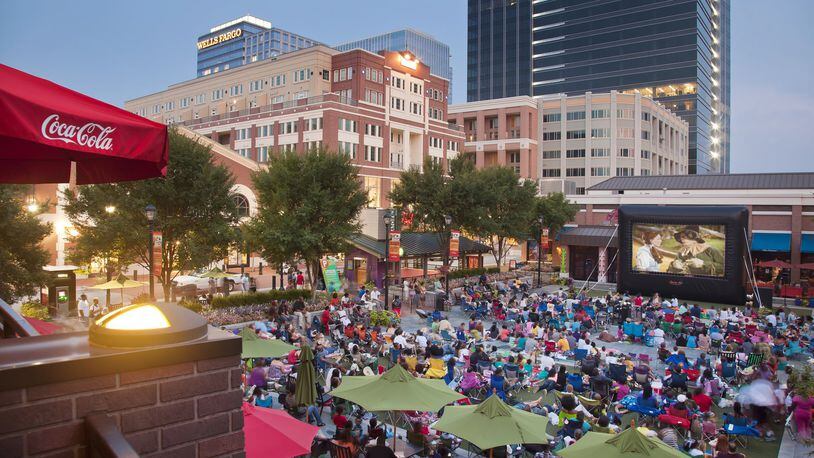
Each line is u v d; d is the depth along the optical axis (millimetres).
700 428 15797
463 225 47844
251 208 57406
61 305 28844
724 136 179875
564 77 154750
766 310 36781
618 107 107750
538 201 56688
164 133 3537
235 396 3297
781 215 50188
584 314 30859
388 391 13141
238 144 85125
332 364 19219
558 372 19781
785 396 17734
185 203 29609
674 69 139500
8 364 2631
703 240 42562
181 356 3064
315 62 85312
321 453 13219
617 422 16469
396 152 84938
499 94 165375
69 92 3283
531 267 66125
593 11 150375
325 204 32875
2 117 2873
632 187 59938
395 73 84500
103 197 28188
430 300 38062
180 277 38938
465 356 21359
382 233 46125
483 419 12102
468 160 53344
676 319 30062
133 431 2928
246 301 30688
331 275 35500
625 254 45781
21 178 4152
